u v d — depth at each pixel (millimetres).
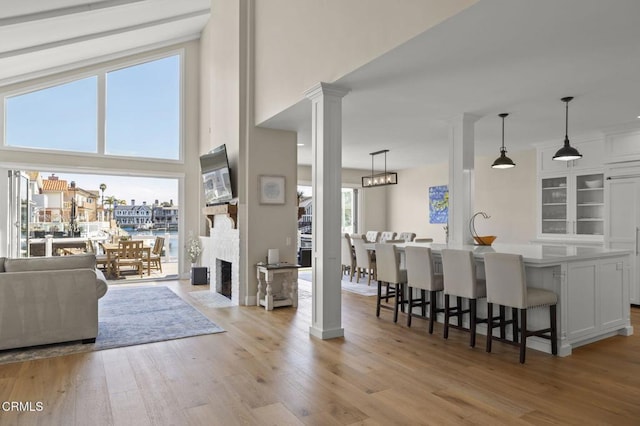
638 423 2395
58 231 7523
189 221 8352
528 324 3891
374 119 5426
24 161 7051
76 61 7363
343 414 2486
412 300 4695
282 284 5871
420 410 2545
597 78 3857
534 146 7281
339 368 3252
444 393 2793
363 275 8484
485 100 4570
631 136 5746
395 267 4691
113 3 5711
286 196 5949
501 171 8266
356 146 7441
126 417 2449
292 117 5191
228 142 6246
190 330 4348
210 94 7359
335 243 4145
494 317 3924
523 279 3359
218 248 6586
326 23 4012
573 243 6523
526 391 2832
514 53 3275
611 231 5957
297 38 4559
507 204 8148
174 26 7555
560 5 2525
